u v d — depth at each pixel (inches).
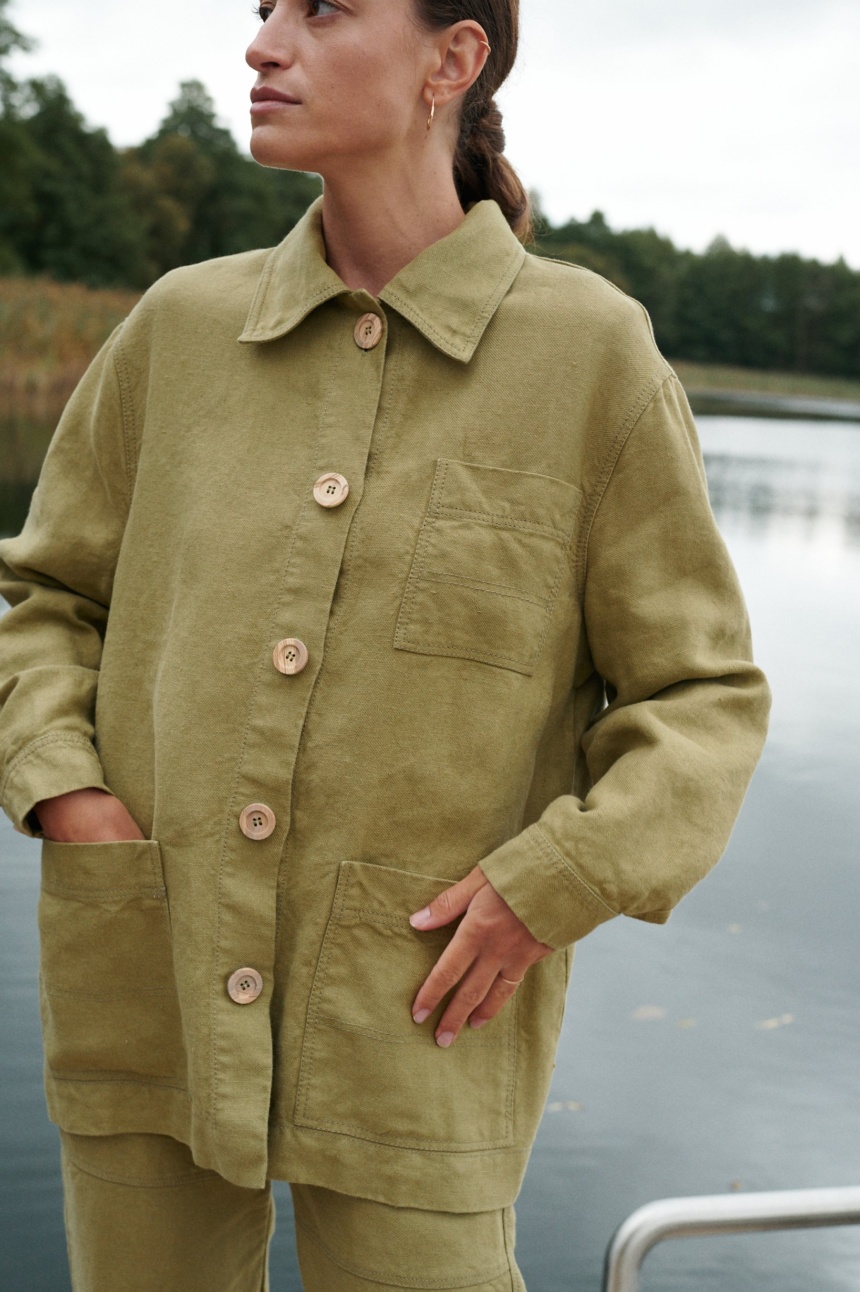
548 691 50.0
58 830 51.9
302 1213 51.8
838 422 1577.3
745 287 3442.4
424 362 49.4
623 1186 87.8
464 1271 48.3
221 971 48.5
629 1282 37.4
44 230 2372.0
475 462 48.3
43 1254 77.9
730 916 133.0
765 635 261.4
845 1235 87.0
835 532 423.8
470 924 46.9
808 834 155.5
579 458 49.2
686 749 48.1
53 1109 54.2
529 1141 51.3
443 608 47.5
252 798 48.3
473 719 47.9
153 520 52.6
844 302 3467.0
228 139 2999.5
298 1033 48.5
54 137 2412.6
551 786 52.0
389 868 47.9
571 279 50.5
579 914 46.4
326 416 49.4
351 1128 48.2
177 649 50.1
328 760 47.9
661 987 117.7
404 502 48.1
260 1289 58.0
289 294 50.7
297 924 48.6
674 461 49.5
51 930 52.2
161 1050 51.9
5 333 678.5
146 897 50.5
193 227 2834.6
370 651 47.6
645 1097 99.3
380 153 49.1
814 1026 111.1
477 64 49.6
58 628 56.9
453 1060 48.9
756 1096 99.8
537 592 48.5
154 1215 53.0
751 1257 83.9
